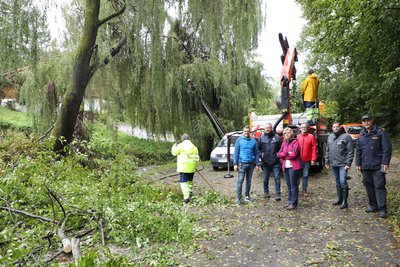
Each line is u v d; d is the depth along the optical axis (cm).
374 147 645
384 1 739
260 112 1972
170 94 1753
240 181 792
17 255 329
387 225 586
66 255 433
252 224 634
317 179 1024
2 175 527
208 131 1898
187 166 809
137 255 448
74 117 1087
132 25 1310
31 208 514
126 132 2653
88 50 1107
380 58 893
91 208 463
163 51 1630
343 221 622
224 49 1773
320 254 482
